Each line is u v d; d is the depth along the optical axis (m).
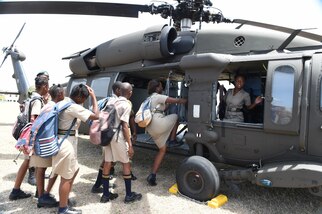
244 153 3.66
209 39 4.52
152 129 4.11
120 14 5.03
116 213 3.32
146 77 6.29
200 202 3.64
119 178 4.69
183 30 5.18
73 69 6.71
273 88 3.34
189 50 4.72
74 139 3.13
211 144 3.89
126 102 3.54
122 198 3.79
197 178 3.69
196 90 3.99
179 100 4.14
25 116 3.51
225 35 4.39
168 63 4.79
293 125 3.17
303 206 3.62
